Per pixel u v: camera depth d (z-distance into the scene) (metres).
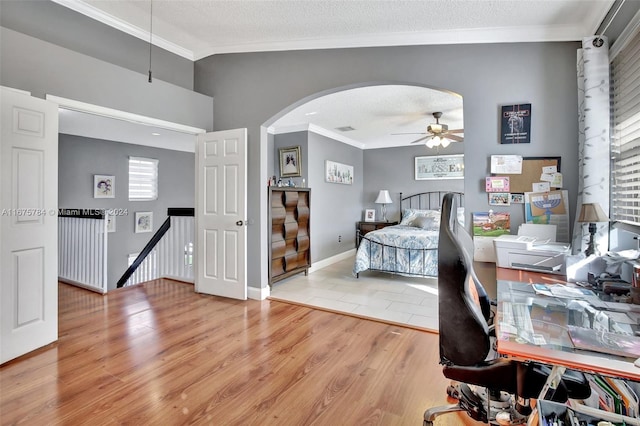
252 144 3.72
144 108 3.27
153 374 2.12
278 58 3.58
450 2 2.45
